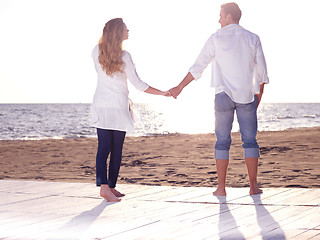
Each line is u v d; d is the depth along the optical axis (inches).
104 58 151.6
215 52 159.2
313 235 102.6
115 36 150.7
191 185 250.7
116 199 151.9
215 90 160.6
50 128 1504.7
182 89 161.8
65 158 449.7
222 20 161.8
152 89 158.6
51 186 187.0
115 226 115.9
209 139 662.5
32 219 125.4
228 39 156.6
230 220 120.2
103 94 154.7
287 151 419.5
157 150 493.0
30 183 195.9
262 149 446.0
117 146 158.4
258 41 157.2
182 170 319.6
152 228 112.9
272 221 117.6
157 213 131.3
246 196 156.0
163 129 1307.8
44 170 354.6
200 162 367.2
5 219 126.1
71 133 1192.8
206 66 162.1
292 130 835.4
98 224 118.5
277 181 246.2
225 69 157.9
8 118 2674.7
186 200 150.9
